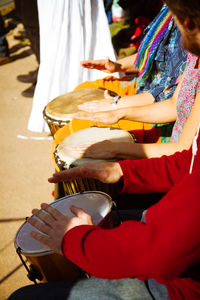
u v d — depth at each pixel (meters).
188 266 0.70
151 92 1.87
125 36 3.96
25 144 2.96
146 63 1.92
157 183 1.10
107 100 1.88
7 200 2.33
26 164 2.70
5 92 3.99
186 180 0.70
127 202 1.57
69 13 2.51
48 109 2.03
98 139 1.60
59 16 2.48
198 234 0.66
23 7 3.51
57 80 2.68
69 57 2.64
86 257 0.79
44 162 2.71
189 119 1.31
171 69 1.77
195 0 0.59
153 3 2.95
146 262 0.70
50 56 2.61
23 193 2.38
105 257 0.76
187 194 0.68
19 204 2.28
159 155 1.38
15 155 2.83
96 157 1.45
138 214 1.28
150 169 1.11
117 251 0.75
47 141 2.98
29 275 1.13
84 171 1.16
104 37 2.71
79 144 1.57
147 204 1.59
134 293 0.93
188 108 1.39
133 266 0.73
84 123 1.84
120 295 0.94
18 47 5.36
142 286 0.94
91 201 1.21
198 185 0.67
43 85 2.73
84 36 2.63
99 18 2.65
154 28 1.85
